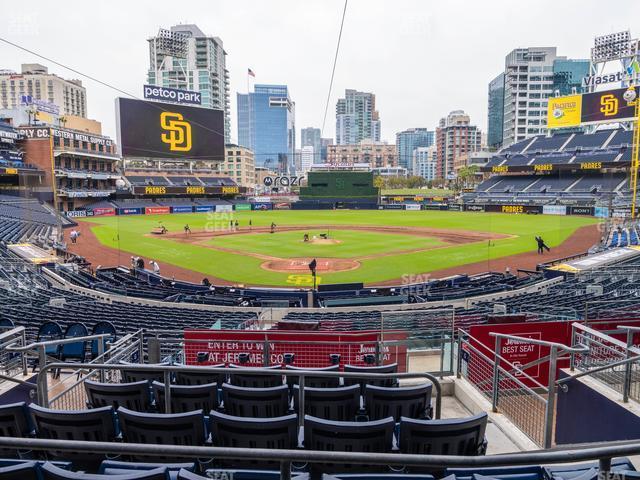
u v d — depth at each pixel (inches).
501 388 382.9
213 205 3555.6
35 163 2876.5
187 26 7135.8
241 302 906.1
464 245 1734.7
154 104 3250.5
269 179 4724.4
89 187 3368.6
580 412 324.8
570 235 1974.7
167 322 597.3
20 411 204.7
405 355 414.9
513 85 6294.3
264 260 1456.7
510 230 2177.7
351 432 186.2
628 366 286.8
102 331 465.7
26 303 727.1
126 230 2256.4
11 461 162.7
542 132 6274.6
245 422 189.9
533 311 617.9
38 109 3284.9
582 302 675.4
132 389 248.4
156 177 3742.6
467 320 554.9
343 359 423.8
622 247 1373.0
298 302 920.3
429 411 251.4
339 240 1876.2
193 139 3415.4
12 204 2514.8
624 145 3125.0
